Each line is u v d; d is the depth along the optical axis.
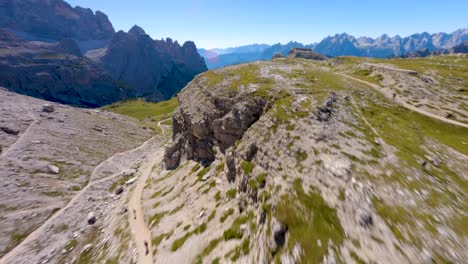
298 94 54.69
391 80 80.25
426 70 92.69
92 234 58.00
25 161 92.12
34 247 56.94
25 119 130.25
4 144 99.94
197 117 73.75
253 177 40.41
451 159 37.12
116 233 52.78
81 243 55.19
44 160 97.62
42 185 82.31
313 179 31.66
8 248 57.06
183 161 79.69
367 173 30.55
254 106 58.22
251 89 65.06
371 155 34.09
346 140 37.81
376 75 89.38
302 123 42.75
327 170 31.94
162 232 46.00
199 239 38.06
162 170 87.75
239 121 59.72
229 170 50.34
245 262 28.70
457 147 42.59
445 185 30.11
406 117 53.72
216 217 41.34
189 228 42.88
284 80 68.75
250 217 35.12
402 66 102.56
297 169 34.69
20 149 99.38
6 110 132.38
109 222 60.72
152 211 57.09
